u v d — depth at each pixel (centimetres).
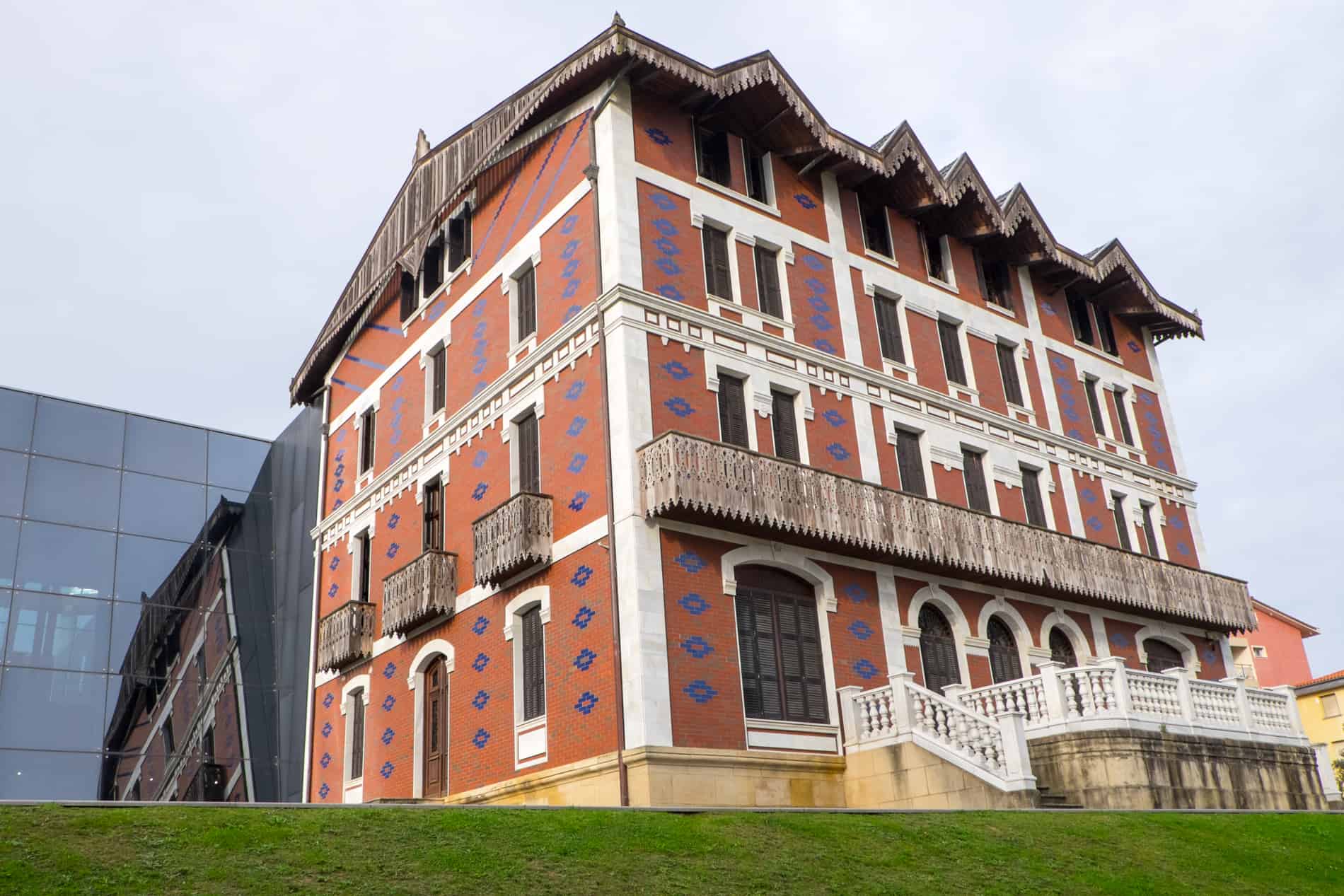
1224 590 2991
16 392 2973
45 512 2908
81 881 940
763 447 2198
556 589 2084
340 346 3177
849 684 2125
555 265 2309
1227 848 1543
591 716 1931
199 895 945
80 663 2820
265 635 3166
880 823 1438
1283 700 2292
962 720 1866
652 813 1372
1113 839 1499
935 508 2327
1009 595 2506
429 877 1052
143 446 3147
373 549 2762
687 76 2250
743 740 1938
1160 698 2003
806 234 2498
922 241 2794
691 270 2241
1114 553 2712
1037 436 2811
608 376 2080
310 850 1078
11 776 2623
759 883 1156
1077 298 3200
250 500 3306
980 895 1221
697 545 2008
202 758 2923
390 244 2917
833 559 2197
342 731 2695
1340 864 1555
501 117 2480
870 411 2434
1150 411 3269
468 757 2225
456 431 2519
